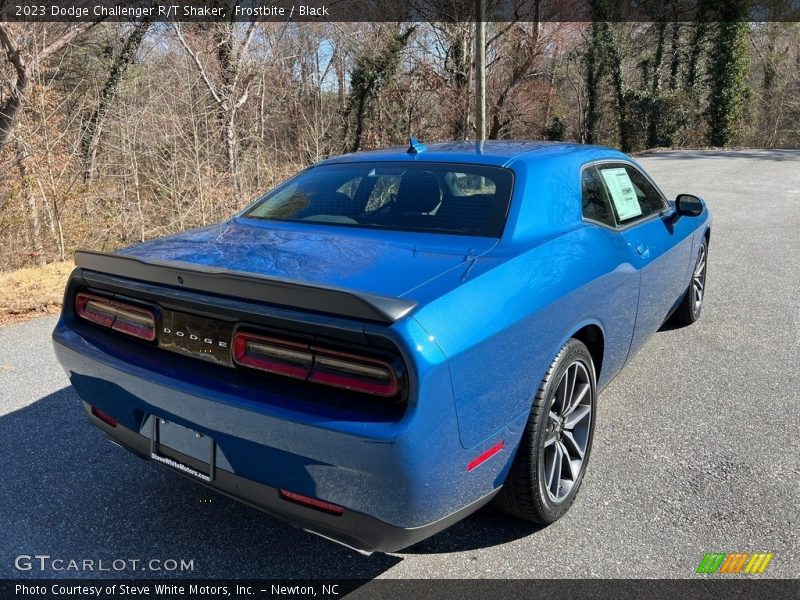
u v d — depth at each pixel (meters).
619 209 3.38
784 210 10.77
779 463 2.99
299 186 3.31
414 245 2.47
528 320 2.21
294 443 1.88
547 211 2.75
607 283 2.83
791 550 2.39
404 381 1.78
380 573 2.33
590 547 2.44
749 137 34.78
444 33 20.14
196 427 2.11
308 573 2.35
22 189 10.11
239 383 2.01
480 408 2.01
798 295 5.76
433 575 2.31
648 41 33.34
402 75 20.16
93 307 2.52
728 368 4.14
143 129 11.70
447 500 1.98
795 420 3.41
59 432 3.46
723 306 5.50
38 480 2.98
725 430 3.32
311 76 19.56
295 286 1.86
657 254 3.56
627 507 2.68
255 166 12.93
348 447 1.80
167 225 11.11
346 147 19.91
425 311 1.88
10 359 4.62
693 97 31.64
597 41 30.94
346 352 1.85
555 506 2.53
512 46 22.89
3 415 3.67
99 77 15.00
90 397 2.54
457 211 2.71
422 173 3.00
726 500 2.71
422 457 1.80
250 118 15.02
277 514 2.08
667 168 19.62
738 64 31.02
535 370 2.29
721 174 17.31
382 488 1.83
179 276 2.12
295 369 1.92
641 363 4.27
